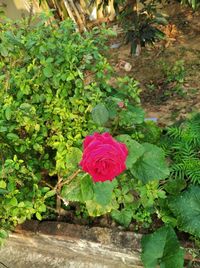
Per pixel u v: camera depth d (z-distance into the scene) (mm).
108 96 2230
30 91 2125
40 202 2072
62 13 4734
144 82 4016
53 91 2227
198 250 2098
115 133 2244
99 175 1632
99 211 2090
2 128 1932
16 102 2043
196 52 4242
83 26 4867
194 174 2248
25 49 2104
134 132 2258
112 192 2033
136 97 2264
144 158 2061
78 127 2127
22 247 2605
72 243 2305
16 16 4641
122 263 2330
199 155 2432
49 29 2211
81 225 2312
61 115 2105
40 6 4242
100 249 2240
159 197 2205
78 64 2150
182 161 2352
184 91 3766
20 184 2094
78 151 1937
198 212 2098
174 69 4047
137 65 4277
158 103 3705
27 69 2107
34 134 2102
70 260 2488
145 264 2064
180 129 2498
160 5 5078
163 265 2031
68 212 2402
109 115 2076
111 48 4621
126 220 2195
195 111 3479
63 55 2070
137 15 4043
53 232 2303
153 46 4465
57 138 2074
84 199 1939
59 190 2209
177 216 2096
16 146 2129
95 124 2100
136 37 3936
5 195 1996
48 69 2014
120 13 4078
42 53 2098
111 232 2234
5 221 2213
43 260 2533
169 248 2045
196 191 2170
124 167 1673
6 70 2184
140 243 2150
